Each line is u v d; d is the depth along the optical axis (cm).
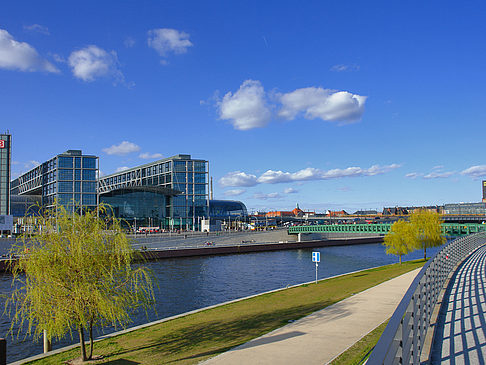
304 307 2570
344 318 2088
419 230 6762
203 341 1908
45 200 18975
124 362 1669
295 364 1406
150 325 2386
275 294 3372
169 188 18162
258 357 1512
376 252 11750
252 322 2242
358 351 1490
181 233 15475
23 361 1752
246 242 13388
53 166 18038
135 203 17850
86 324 1770
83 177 17800
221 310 2734
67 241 1731
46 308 1653
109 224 1853
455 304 1598
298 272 7044
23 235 1744
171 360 1634
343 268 7700
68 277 1698
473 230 8669
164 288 5247
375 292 2869
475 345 1064
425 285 1112
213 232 16100
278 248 12900
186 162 19875
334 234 16650
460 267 2858
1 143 14750
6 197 14675
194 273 6888
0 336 2964
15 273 1758
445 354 1004
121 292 1805
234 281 5938
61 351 1898
